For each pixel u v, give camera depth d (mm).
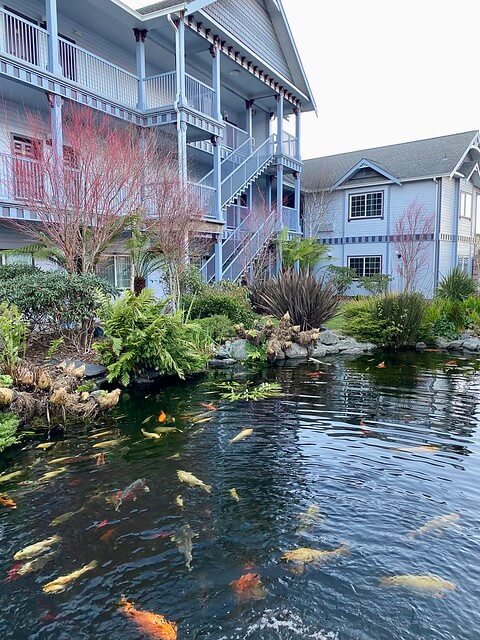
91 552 3164
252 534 3361
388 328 10977
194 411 6250
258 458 4691
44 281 7902
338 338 11359
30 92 11281
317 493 3969
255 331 9984
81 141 9750
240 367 9047
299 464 4555
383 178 22484
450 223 22641
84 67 12547
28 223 11023
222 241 16422
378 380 8023
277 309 11820
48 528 3457
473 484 4137
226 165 17891
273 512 3662
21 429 5484
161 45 14961
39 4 12344
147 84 15773
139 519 3566
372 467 4484
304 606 2660
